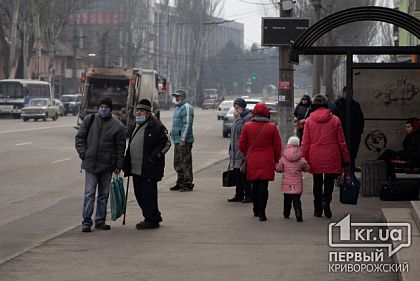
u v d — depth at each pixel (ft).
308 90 301.02
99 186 53.67
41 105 249.96
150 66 485.56
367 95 77.77
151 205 53.57
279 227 53.93
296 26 100.94
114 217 54.03
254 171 56.29
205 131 208.33
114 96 167.12
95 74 167.43
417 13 121.90
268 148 56.44
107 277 38.96
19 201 69.05
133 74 167.53
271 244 47.50
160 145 53.26
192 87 464.24
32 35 304.50
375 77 77.56
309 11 229.86
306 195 72.54
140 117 53.31
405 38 165.78
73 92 429.79
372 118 77.82
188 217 58.85
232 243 47.96
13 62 296.10
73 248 46.73
